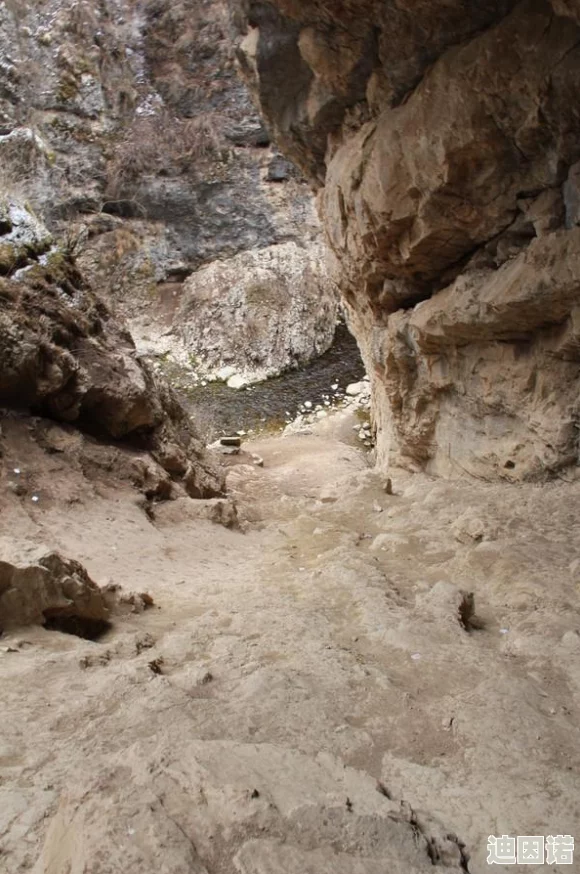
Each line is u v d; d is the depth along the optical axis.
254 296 18.86
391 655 2.91
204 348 18.73
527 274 5.84
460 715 2.31
